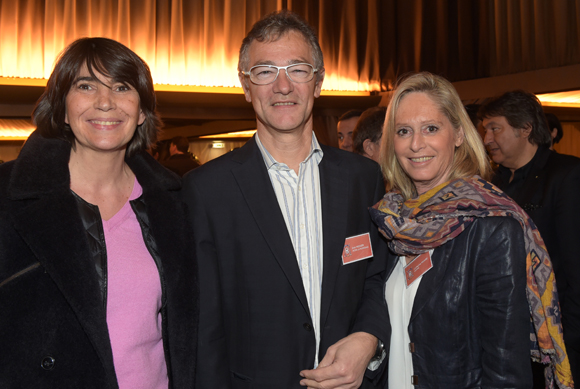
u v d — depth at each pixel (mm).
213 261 1339
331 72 6961
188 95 5918
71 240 1135
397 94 1418
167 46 5930
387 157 1498
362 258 1407
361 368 1238
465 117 1362
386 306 1436
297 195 1402
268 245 1313
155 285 1245
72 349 1104
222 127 8055
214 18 6074
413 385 1305
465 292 1241
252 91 1383
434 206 1320
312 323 1309
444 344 1245
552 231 1884
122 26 5625
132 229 1279
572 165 1874
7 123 8039
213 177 1365
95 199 1247
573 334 1791
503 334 1177
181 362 1250
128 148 1367
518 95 2086
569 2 5812
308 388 1254
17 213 1107
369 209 1440
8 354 1057
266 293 1309
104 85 1182
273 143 1405
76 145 1244
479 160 1382
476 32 6699
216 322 1313
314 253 1387
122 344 1161
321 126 7277
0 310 1064
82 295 1107
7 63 5109
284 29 1342
